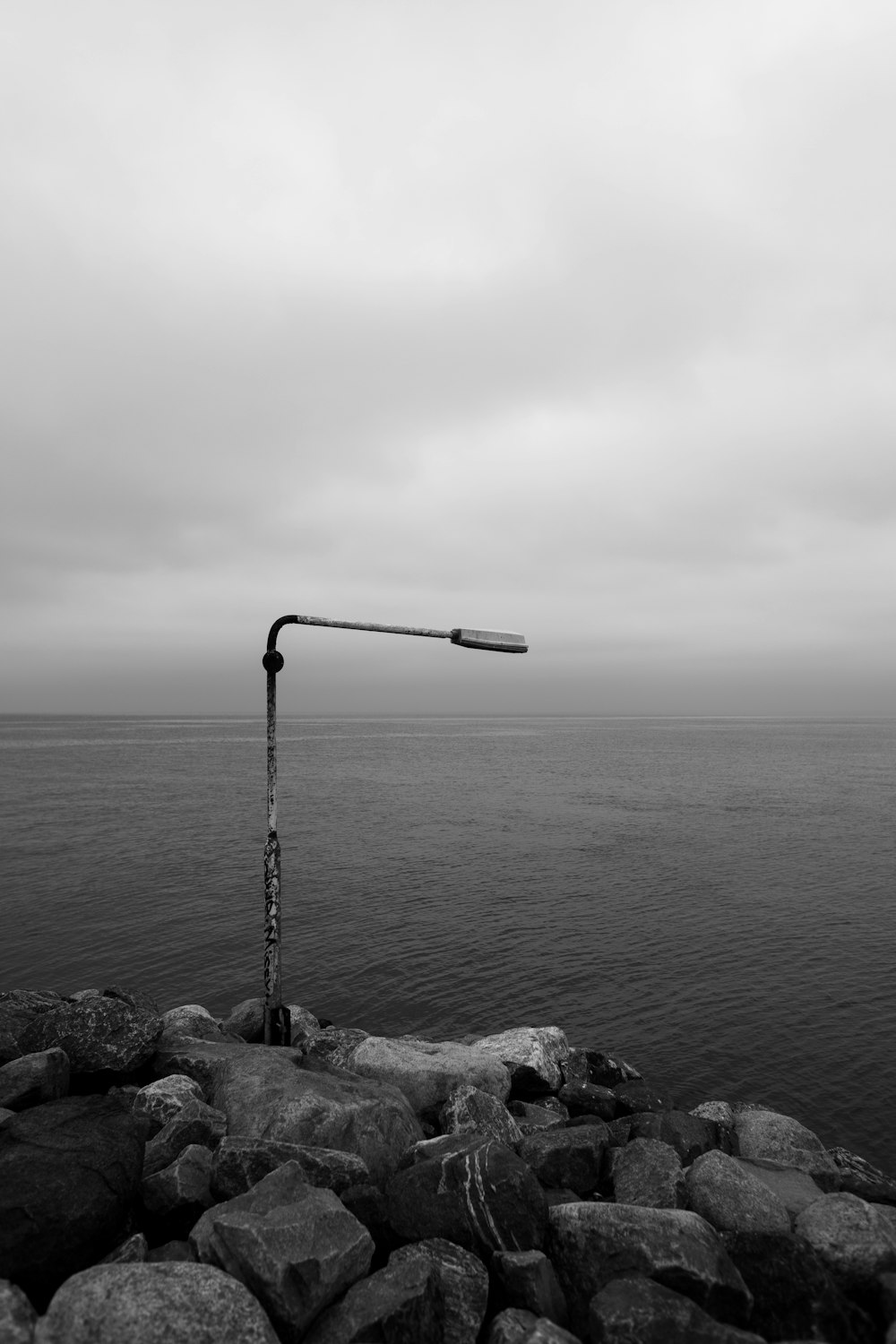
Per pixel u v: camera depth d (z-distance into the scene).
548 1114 9.91
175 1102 7.82
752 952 25.31
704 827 49.59
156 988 22.20
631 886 33.94
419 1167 6.23
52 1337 4.30
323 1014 20.52
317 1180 6.30
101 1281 4.59
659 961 24.55
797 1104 15.91
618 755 124.69
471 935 27.06
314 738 194.75
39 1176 5.66
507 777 85.06
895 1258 5.79
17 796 64.81
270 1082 7.81
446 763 106.56
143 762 107.25
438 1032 19.50
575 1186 7.29
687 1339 4.76
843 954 25.11
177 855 40.09
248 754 127.75
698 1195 6.66
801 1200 7.07
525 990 22.14
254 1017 13.95
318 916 29.28
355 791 70.31
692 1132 8.88
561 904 31.05
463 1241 5.76
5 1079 8.09
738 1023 19.84
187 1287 4.58
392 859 39.53
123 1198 5.83
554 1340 4.68
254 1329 4.43
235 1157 6.23
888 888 33.66
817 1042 18.73
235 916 29.03
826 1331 5.34
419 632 9.84
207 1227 5.36
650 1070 17.39
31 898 31.38
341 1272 5.03
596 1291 5.39
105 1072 9.03
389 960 24.52
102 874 35.69
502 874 36.16
